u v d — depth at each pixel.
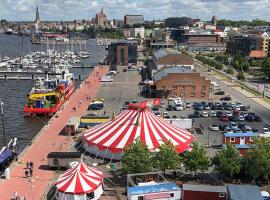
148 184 51.09
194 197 48.62
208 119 99.75
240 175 58.75
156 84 127.56
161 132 67.62
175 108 109.69
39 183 58.47
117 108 111.44
